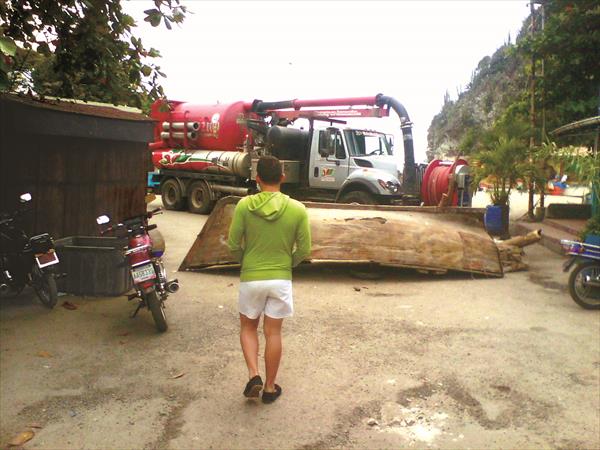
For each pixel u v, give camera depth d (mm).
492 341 5199
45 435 3367
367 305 6480
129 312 5902
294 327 5543
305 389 4059
